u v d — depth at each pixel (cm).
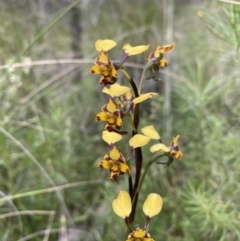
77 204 25
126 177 24
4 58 30
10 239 22
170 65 30
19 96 29
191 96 25
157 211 13
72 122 30
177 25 34
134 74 30
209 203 20
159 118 28
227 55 23
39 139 25
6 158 22
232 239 20
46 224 23
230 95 27
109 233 22
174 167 25
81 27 34
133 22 34
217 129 23
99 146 28
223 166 22
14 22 33
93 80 32
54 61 25
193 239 21
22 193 22
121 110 14
